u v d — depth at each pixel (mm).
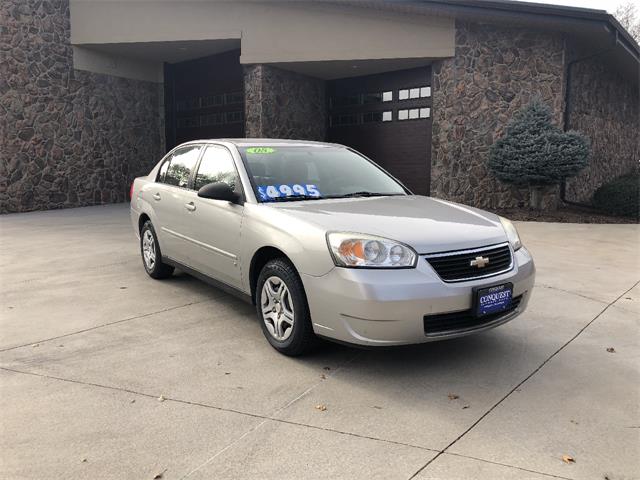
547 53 12773
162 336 4480
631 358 4055
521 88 12797
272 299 4145
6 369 3797
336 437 2928
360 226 3740
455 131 12789
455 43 12562
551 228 10305
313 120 15695
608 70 16766
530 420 3127
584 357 4070
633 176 14258
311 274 3684
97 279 6418
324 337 3693
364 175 5285
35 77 14305
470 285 3598
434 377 3705
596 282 6234
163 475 2584
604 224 10867
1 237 9648
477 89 12711
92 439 2898
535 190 12375
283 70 14523
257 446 2838
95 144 15922
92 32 14898
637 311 5180
